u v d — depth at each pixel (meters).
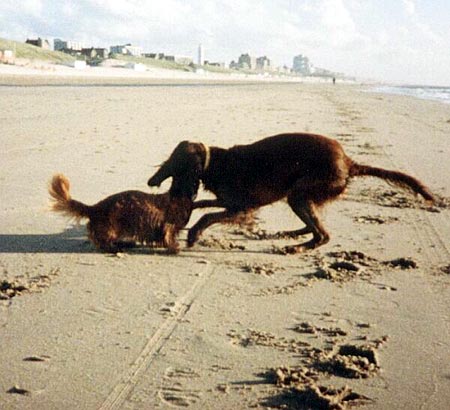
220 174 4.71
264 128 11.05
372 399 3.03
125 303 3.76
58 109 12.83
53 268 4.18
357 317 3.69
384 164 7.69
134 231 4.48
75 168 6.57
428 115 17.72
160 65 95.31
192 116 12.83
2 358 3.22
